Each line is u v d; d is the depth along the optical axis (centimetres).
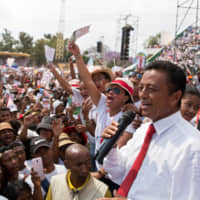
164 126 140
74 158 230
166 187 130
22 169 325
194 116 320
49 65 491
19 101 862
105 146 161
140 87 149
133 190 141
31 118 402
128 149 165
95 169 415
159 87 137
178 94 140
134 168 145
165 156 133
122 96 282
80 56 314
